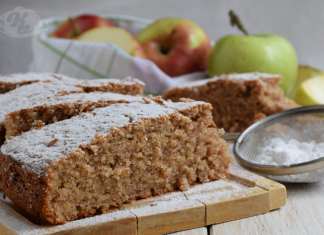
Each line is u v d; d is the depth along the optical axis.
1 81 0.60
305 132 0.54
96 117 0.47
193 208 0.45
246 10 0.83
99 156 0.45
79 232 0.43
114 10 0.84
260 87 0.62
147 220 0.44
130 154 0.46
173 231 0.44
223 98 0.63
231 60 0.68
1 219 0.44
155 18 0.84
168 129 0.47
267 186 0.47
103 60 0.69
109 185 0.46
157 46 0.73
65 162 0.44
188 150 0.48
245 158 0.52
